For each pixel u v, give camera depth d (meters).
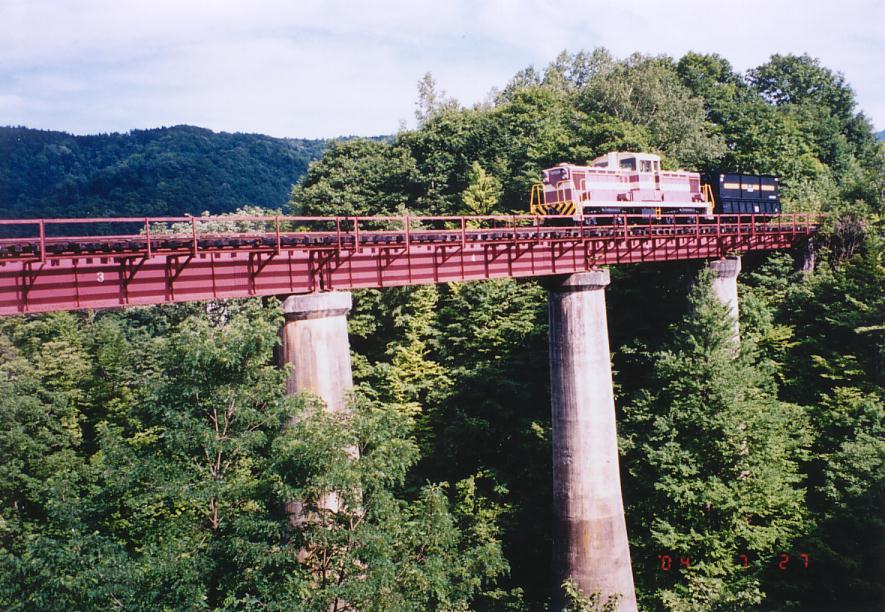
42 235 22.25
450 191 81.69
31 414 48.22
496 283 54.84
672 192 51.97
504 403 49.78
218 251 25.69
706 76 99.31
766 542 35.41
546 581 42.62
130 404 56.34
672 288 52.91
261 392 21.94
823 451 42.09
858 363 45.16
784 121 88.75
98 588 17.75
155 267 25.36
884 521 35.50
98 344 66.06
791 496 36.03
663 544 34.81
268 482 20.61
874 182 59.34
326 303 28.55
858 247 53.16
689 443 36.44
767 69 109.19
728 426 35.09
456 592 23.69
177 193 178.12
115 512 22.72
